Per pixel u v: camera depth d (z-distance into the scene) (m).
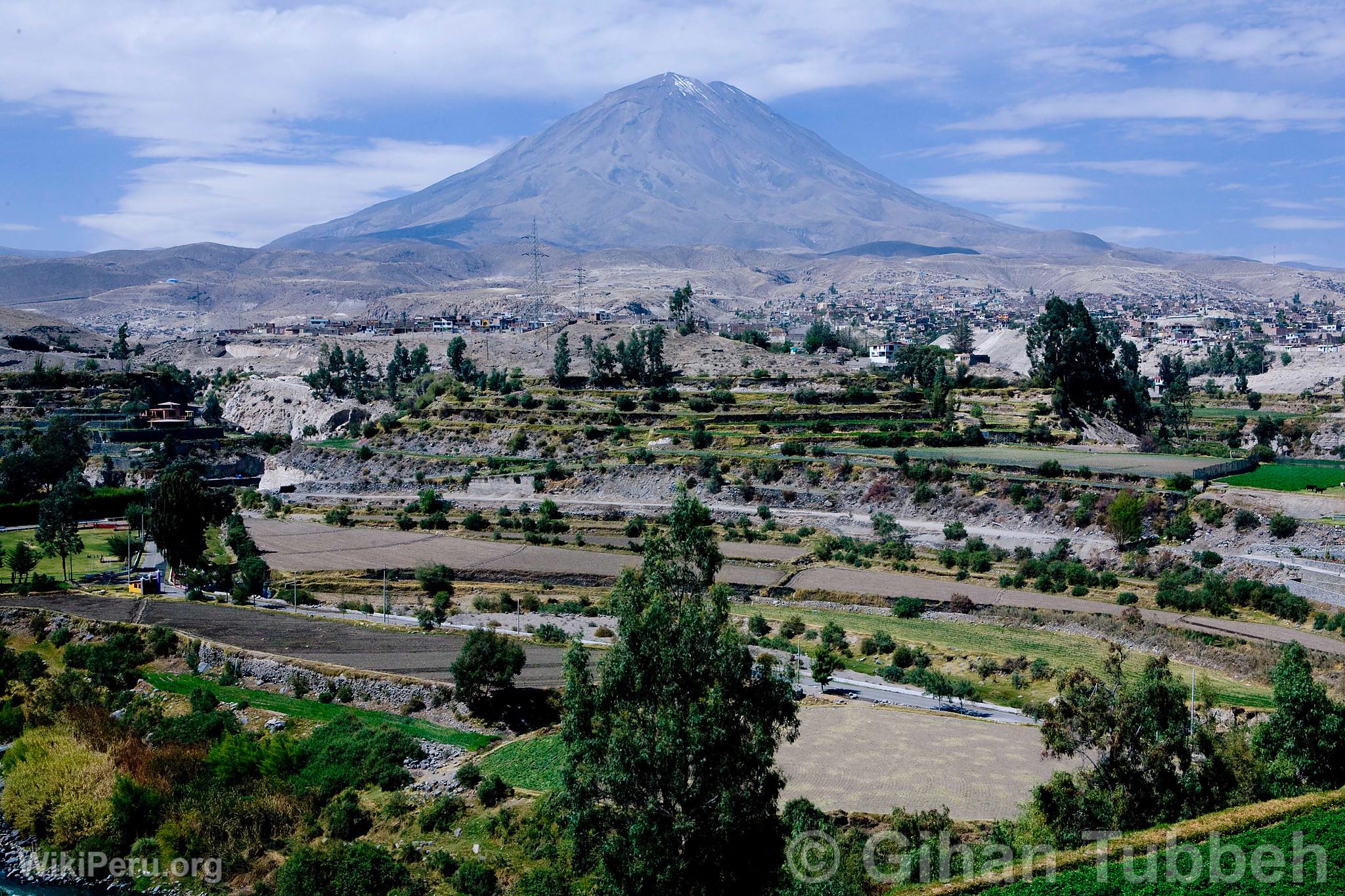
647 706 69.06
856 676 128.25
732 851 67.06
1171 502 185.50
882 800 86.31
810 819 76.25
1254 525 173.38
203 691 115.75
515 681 118.19
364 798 92.81
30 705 116.69
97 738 104.00
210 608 148.38
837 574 176.12
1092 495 192.38
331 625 140.62
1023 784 89.94
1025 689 121.62
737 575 177.00
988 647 138.12
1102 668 126.56
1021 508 198.00
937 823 79.25
